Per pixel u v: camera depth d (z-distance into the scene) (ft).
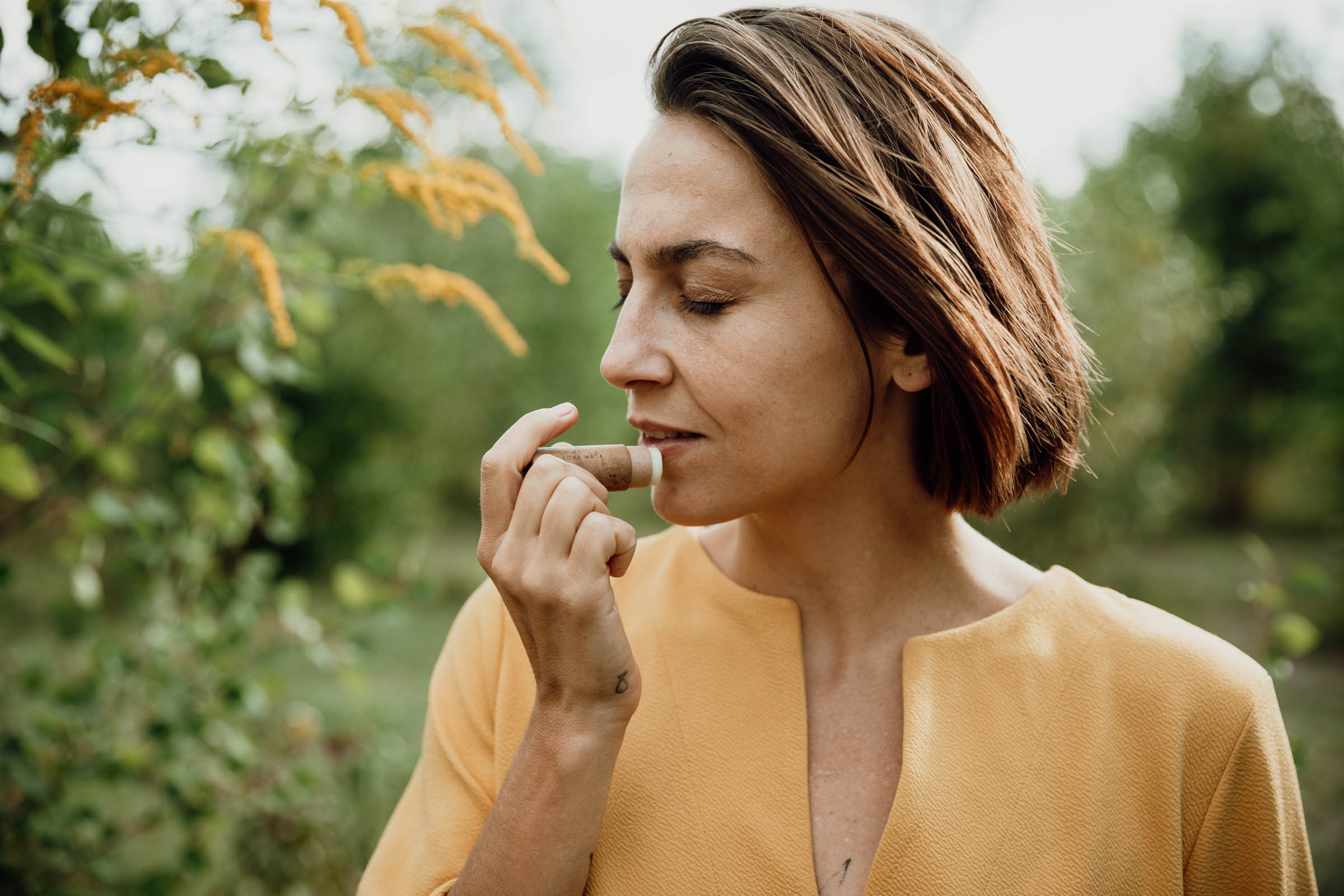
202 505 8.39
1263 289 47.57
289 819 9.12
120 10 4.40
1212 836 3.21
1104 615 3.51
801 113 3.05
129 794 10.28
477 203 5.57
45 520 7.51
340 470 28.32
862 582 3.53
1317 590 7.03
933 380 3.33
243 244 5.20
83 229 5.38
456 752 3.62
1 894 6.98
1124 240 24.07
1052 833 3.10
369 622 8.66
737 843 3.16
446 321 27.45
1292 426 46.80
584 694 3.06
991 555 3.85
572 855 3.05
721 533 4.01
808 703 3.45
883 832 3.16
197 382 7.49
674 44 3.29
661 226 3.09
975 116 3.51
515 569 3.03
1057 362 3.71
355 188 5.63
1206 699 3.26
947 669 3.35
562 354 28.04
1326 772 16.03
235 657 8.21
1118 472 22.62
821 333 3.13
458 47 5.18
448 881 3.37
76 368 7.44
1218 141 50.88
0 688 8.45
